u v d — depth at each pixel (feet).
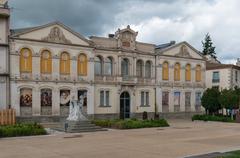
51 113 140.56
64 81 144.15
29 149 72.33
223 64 213.05
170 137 95.04
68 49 145.48
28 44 135.44
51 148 73.72
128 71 165.99
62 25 143.95
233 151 67.72
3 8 129.90
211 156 61.21
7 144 80.48
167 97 179.63
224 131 113.50
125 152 68.28
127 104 165.37
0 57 129.80
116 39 162.40
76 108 116.26
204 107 180.45
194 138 92.94
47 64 140.46
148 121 129.18
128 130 115.96
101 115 155.53
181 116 184.55
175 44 183.21
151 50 175.42
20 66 134.00
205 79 201.98
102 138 92.48
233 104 164.45
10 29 136.98
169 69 180.45
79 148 73.61
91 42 152.66
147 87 172.04
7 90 131.13
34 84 136.77
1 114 124.47
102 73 157.69
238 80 212.43
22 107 133.90
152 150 70.90
